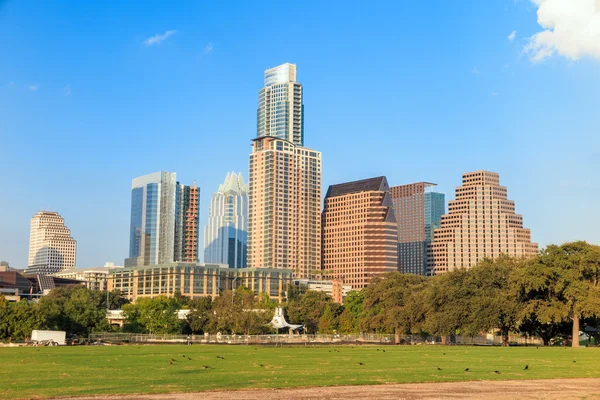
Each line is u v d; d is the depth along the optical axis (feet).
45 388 199.72
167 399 181.57
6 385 206.18
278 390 201.16
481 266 634.84
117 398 182.60
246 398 184.14
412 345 586.04
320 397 187.93
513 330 612.29
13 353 367.86
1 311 571.28
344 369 266.98
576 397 193.67
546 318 520.83
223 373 244.83
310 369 265.13
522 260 641.81
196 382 215.92
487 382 228.02
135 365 279.90
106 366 274.57
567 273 523.29
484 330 572.92
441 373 253.44
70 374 239.50
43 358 323.37
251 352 396.16
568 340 631.15
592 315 514.27
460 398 189.37
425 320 644.69
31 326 575.79
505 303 560.61
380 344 622.54
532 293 564.71
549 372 262.26
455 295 590.55
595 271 534.37
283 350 431.43
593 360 332.60
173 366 275.39
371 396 191.11
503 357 355.97
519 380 234.58
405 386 214.48
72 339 568.82
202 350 419.13
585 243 549.54
